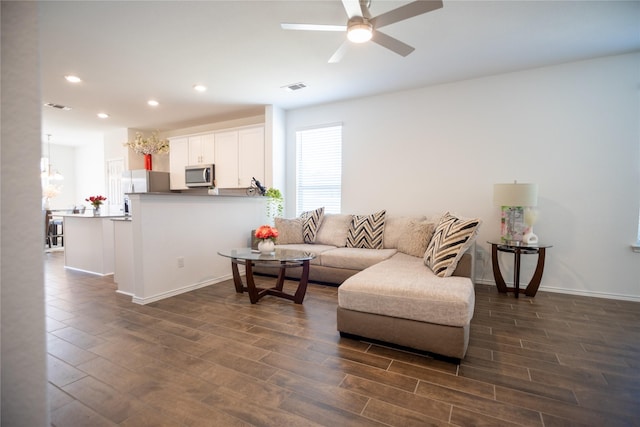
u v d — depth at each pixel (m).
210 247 3.88
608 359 2.00
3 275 0.76
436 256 2.52
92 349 2.14
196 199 3.68
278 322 2.64
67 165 8.67
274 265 3.21
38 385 0.81
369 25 2.06
